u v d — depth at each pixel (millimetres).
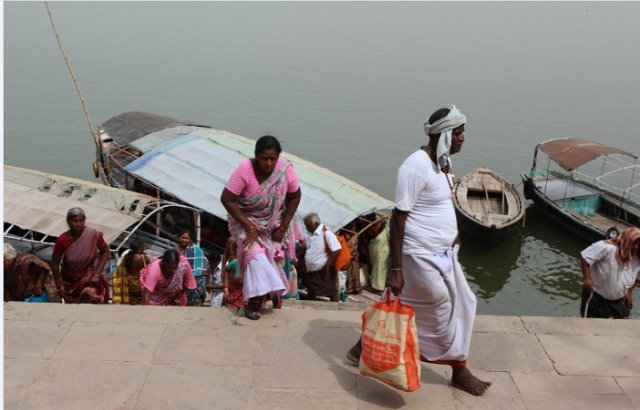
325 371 4480
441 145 3930
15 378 4312
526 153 26438
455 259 4191
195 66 41312
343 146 26781
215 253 14203
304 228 13359
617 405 4266
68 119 29016
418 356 4062
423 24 69875
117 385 4273
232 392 4242
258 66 42031
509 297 17359
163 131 17234
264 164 4664
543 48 53562
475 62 45781
